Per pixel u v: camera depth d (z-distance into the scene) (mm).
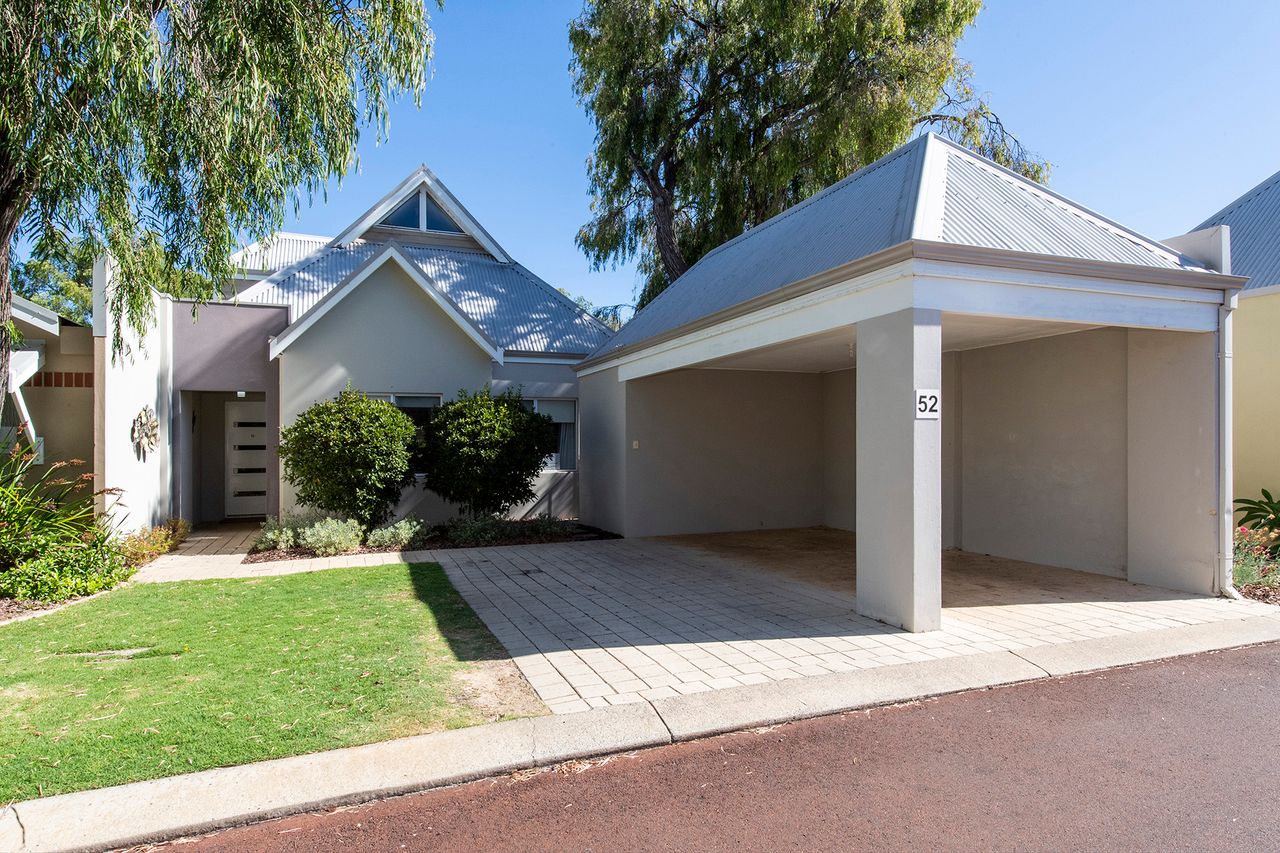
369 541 11273
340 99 7488
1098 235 7680
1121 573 8547
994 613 6949
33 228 6883
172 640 6008
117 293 7746
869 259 6426
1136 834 3209
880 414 6582
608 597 7836
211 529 13945
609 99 18375
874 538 6727
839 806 3471
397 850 3117
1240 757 3965
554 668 5293
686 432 13062
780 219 11891
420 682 4945
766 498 13695
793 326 7828
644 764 3920
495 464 12047
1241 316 10398
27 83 5590
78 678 5004
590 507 14203
